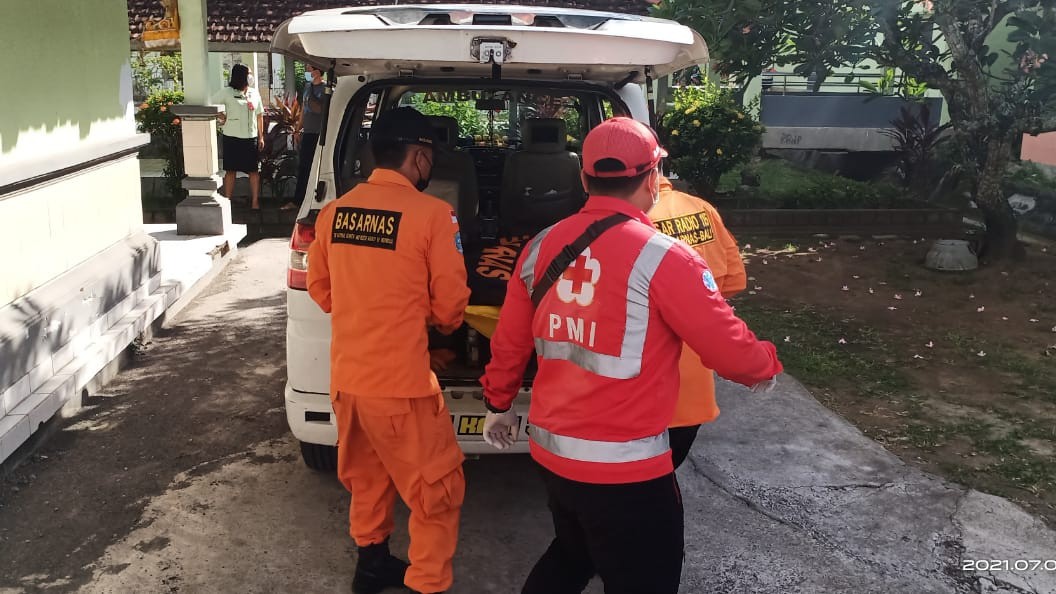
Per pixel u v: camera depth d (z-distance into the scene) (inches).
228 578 141.2
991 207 361.7
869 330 279.3
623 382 96.3
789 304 308.8
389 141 126.2
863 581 142.2
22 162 184.4
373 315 122.8
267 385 223.3
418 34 132.3
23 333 178.4
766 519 160.6
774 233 427.2
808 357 250.8
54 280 202.7
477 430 147.6
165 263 307.7
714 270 131.3
